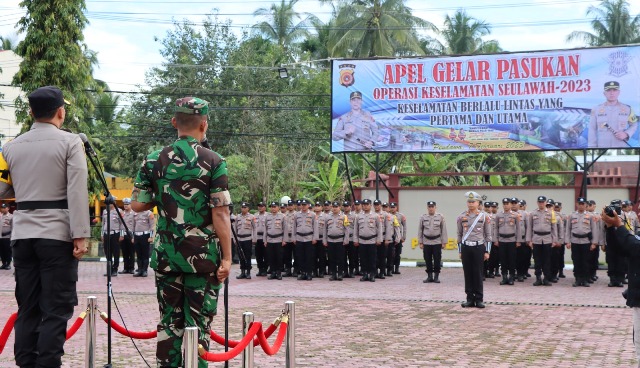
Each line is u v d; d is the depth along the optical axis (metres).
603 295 18.73
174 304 6.07
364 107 26.69
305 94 40.84
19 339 6.49
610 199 27.41
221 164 6.05
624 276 20.78
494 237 21.89
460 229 16.36
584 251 21.09
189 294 6.02
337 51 44.72
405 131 26.47
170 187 5.97
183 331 5.92
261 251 24.59
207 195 6.00
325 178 34.88
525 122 25.69
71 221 6.29
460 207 28.44
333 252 23.34
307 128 41.81
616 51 24.98
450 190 28.53
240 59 42.12
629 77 24.91
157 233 6.07
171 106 41.38
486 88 25.94
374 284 21.81
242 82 41.34
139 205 6.17
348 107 26.78
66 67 29.31
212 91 40.75
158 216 6.10
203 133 6.27
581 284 21.14
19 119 29.72
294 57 50.84
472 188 28.36
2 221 26.14
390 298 17.78
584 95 25.25
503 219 21.80
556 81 25.44
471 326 13.29
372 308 15.81
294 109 40.41
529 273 25.16
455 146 26.17
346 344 11.40
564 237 21.62
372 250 22.80
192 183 5.96
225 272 6.02
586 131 25.27
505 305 16.45
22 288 6.50
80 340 11.59
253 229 23.84
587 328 13.08
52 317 6.32
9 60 47.06
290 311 7.28
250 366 6.46
